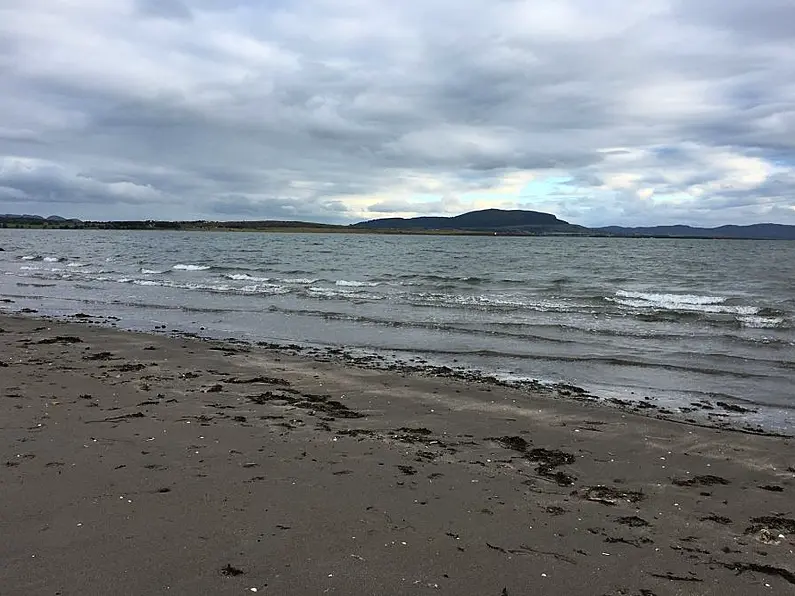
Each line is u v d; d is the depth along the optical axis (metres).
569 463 6.45
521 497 5.38
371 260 50.41
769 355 12.89
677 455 6.81
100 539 4.19
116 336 14.53
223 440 6.62
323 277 32.53
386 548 4.25
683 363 12.18
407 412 8.34
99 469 5.56
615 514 5.09
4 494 4.93
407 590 3.71
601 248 85.62
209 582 3.68
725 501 5.48
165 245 80.00
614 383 10.66
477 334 15.46
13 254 53.78
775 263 48.50
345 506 4.96
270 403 8.53
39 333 14.86
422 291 25.38
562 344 14.16
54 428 6.81
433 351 13.38
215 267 39.09
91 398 8.34
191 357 12.08
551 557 4.25
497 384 10.38
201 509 4.76
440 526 4.67
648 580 3.98
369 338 14.98
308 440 6.79
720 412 8.92
